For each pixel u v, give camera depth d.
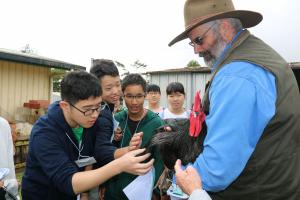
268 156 1.47
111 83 2.53
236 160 1.40
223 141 1.41
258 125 1.43
